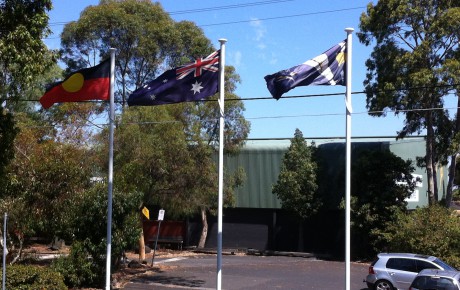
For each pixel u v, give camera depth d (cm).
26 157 2191
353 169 3488
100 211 2133
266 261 3322
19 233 2223
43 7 1454
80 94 1677
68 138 2859
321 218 3803
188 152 2781
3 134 1441
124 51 3962
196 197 3078
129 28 3888
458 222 2761
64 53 3975
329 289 2231
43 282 1702
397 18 2942
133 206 2188
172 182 2772
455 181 4950
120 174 2386
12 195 2089
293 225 3909
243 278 2502
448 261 2559
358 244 3522
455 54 2903
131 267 2742
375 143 3669
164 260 3262
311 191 3653
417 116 3167
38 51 1436
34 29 1423
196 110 3200
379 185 3384
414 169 3453
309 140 3897
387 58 3003
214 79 1555
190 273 2628
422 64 2944
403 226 2795
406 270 2030
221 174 1542
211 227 4134
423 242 2636
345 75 1397
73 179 2205
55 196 2167
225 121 3628
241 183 3856
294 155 3691
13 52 1374
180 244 4044
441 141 3247
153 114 2700
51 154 2217
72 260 2125
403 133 3234
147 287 2216
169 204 3097
